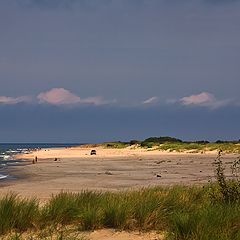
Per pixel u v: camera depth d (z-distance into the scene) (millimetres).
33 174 43938
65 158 89375
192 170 45031
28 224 12039
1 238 10695
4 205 12359
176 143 130375
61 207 12883
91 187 27859
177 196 14508
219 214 10773
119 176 38094
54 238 10734
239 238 9305
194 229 9938
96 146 197750
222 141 116812
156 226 11820
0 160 84938
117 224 11922
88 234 11266
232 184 14828
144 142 147125
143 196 14273
